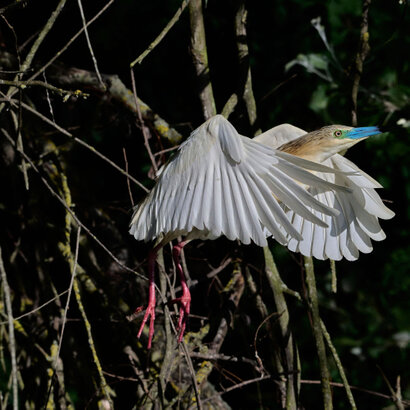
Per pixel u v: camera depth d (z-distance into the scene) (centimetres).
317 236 767
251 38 1293
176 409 966
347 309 1390
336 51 1259
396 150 1273
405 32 1214
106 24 1255
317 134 802
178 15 809
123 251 1098
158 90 1280
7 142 1054
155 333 1021
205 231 794
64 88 1041
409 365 1347
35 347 1040
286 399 961
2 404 881
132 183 1238
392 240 1381
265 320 948
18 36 1121
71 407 991
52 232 1054
